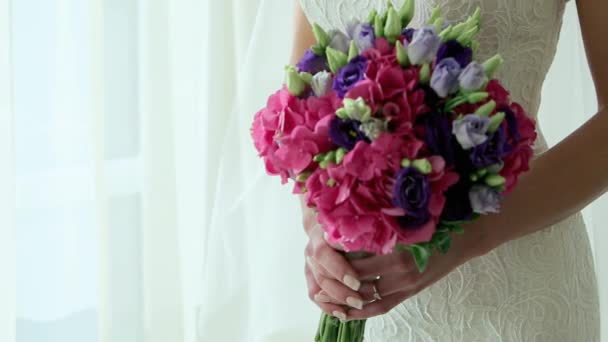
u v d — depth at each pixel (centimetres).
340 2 122
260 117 100
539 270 118
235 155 180
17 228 165
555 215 110
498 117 88
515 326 118
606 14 112
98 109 164
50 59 165
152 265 175
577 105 181
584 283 127
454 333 120
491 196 89
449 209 91
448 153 88
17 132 163
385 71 89
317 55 98
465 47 93
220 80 183
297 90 95
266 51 176
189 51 183
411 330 123
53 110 166
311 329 188
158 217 174
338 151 89
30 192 165
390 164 87
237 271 182
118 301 173
